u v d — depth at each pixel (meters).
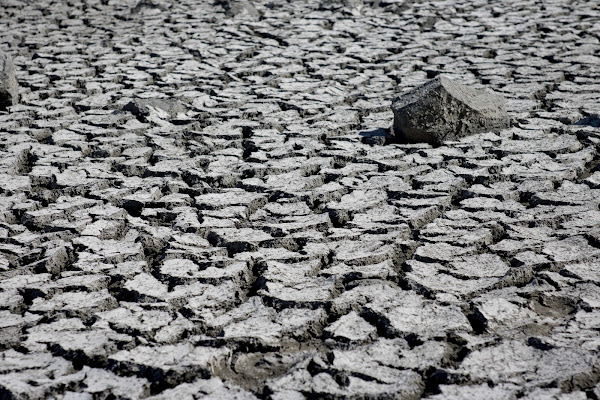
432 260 4.58
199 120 7.90
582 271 4.36
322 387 3.36
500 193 5.66
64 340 3.80
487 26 12.34
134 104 8.02
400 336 3.78
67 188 6.00
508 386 3.32
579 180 5.97
